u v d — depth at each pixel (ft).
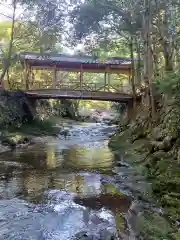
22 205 28.81
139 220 24.70
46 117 104.88
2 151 56.08
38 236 22.79
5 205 28.68
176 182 29.91
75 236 22.61
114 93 91.09
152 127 59.62
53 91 91.40
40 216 26.35
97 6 77.41
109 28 84.28
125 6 71.92
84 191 33.45
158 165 38.01
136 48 90.27
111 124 121.39
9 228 24.03
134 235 22.56
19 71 104.37
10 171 41.70
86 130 98.22
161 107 60.90
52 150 59.98
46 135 80.84
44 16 84.38
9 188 33.99
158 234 21.85
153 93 63.16
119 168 44.09
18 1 80.94
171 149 42.24
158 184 31.30
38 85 102.32
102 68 98.94
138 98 87.97
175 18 63.10
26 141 67.21
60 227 24.31
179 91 40.19
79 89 92.43
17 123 80.89
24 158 50.88
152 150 46.78
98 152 58.44
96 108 177.06
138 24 74.90
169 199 27.30
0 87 83.66
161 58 87.40
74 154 56.03
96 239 22.06
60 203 29.58
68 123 115.03
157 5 63.57
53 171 42.32
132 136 67.36
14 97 85.51
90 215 26.68
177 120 41.81
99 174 40.81
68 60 95.71
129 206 28.66
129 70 99.76
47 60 95.40
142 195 31.30
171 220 24.02
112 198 31.14
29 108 89.56
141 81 95.50
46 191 33.19
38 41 90.84
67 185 35.68
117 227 24.11
